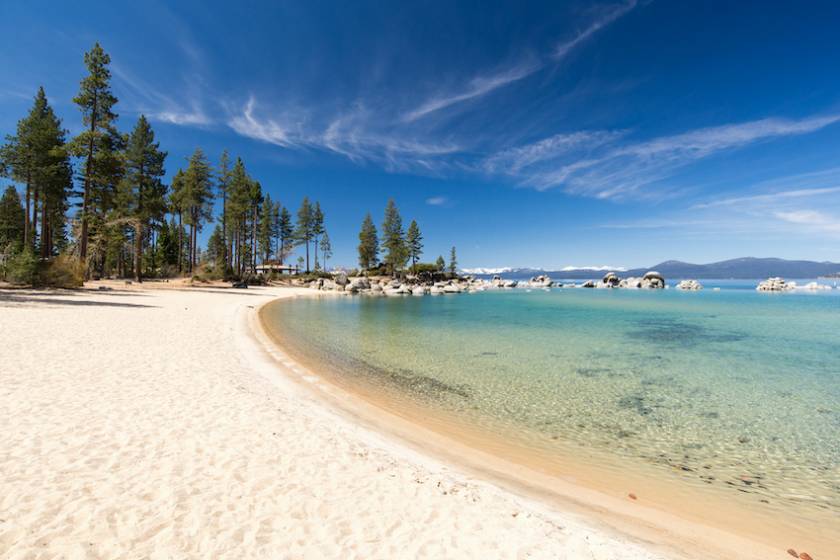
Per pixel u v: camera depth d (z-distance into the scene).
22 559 2.85
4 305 16.59
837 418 8.81
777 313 31.89
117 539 3.22
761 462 6.69
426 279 87.00
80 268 28.23
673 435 7.80
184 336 13.52
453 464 5.95
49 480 4.00
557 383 11.41
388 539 3.62
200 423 6.01
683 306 38.56
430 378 11.70
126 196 38.78
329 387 9.84
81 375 7.82
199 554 3.14
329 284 62.62
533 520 4.28
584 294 61.44
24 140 31.91
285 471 4.77
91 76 28.52
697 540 4.40
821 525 4.93
